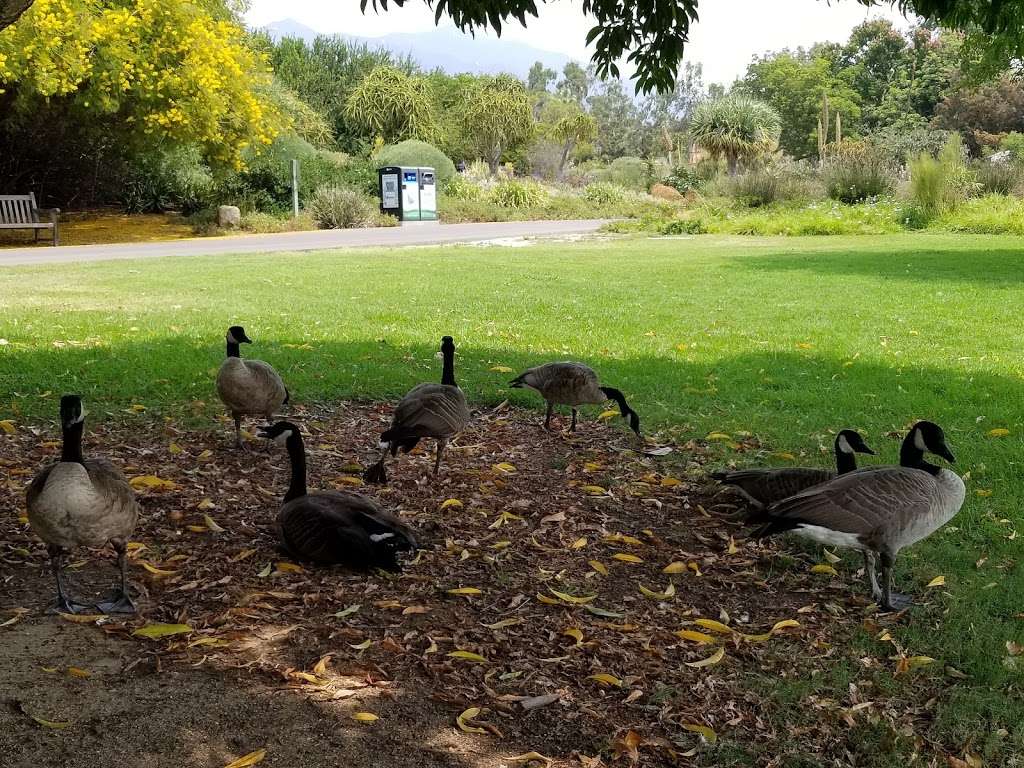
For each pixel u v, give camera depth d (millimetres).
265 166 21656
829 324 8297
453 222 24359
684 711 2539
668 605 3174
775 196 23203
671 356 6879
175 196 21469
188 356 6254
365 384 5836
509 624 2975
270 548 3461
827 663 2805
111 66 15438
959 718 2525
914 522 3008
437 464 4352
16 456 4309
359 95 32438
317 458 4574
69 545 2768
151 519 3680
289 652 2715
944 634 2971
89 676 2506
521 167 39562
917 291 10328
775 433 4996
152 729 2277
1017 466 4406
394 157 27250
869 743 2414
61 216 20234
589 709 2521
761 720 2514
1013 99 41312
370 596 3121
